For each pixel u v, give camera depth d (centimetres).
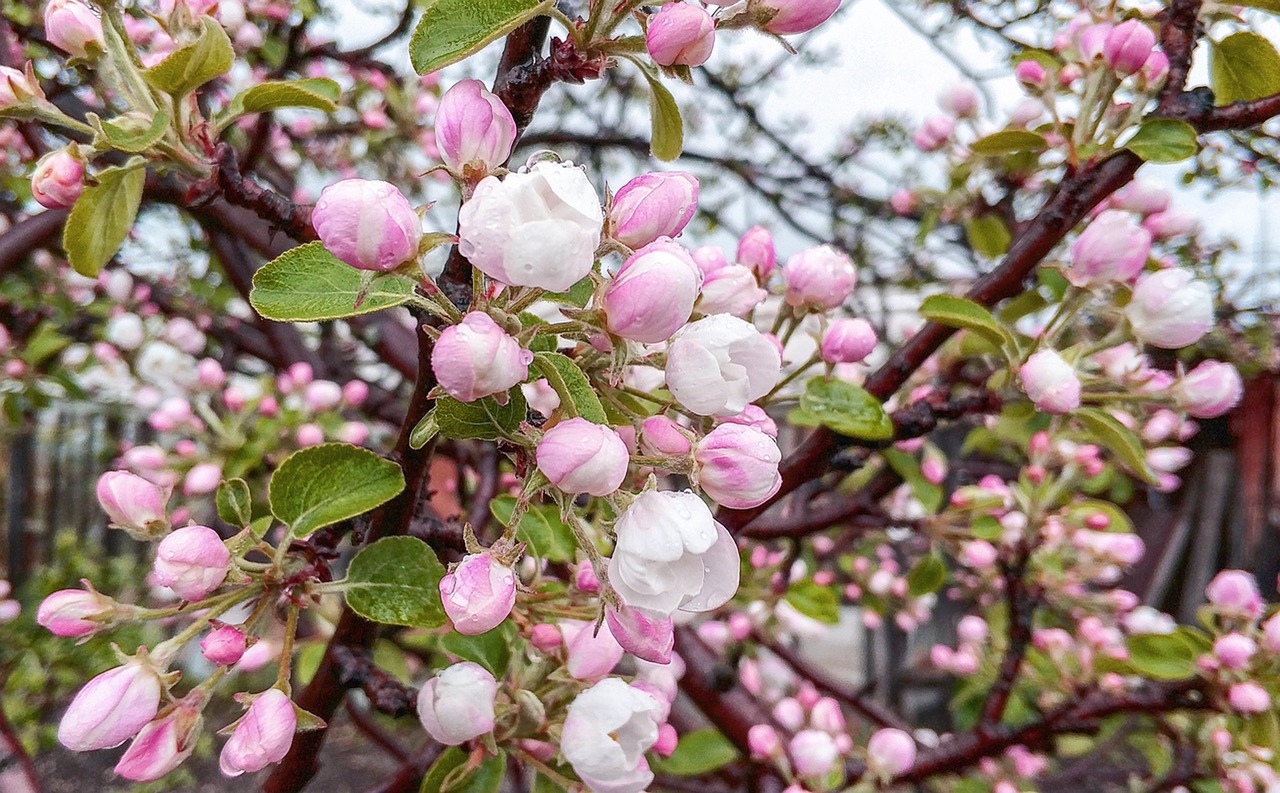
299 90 22
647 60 19
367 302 18
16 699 72
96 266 24
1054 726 36
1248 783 36
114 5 21
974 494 46
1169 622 54
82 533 121
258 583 21
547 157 17
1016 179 46
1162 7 33
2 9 46
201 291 62
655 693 22
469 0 17
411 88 65
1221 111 27
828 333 28
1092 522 46
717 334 18
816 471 31
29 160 54
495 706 22
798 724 44
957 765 38
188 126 23
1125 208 36
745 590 49
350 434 48
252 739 19
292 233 23
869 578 72
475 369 15
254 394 48
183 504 47
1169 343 28
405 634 42
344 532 22
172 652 20
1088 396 30
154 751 19
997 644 60
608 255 18
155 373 50
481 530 40
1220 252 59
